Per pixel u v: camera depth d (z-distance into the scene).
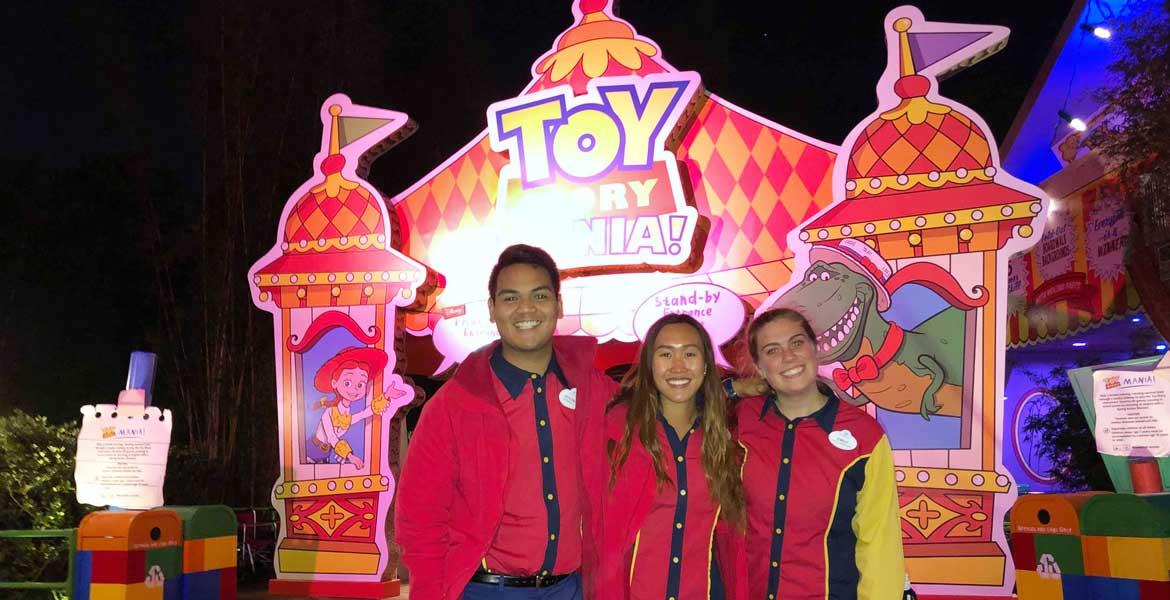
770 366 2.93
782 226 6.89
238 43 11.61
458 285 7.62
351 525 7.34
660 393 2.98
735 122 7.15
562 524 2.82
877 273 6.41
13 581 5.54
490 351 3.01
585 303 7.14
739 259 6.95
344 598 7.21
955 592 5.98
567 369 2.98
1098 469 7.90
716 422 2.88
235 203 11.55
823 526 2.80
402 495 2.82
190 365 12.17
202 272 11.67
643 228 6.94
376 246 7.61
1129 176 7.56
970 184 6.33
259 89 11.69
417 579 2.74
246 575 8.56
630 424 2.91
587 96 7.26
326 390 7.54
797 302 6.52
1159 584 3.83
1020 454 11.36
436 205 7.81
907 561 6.10
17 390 12.80
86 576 4.95
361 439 7.41
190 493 8.00
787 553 2.79
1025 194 6.21
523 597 2.76
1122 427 4.31
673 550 2.83
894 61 6.65
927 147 6.46
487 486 2.78
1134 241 7.27
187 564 5.30
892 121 6.57
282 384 7.64
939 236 6.34
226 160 11.55
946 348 6.22
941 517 6.09
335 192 7.79
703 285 6.86
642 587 2.83
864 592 2.73
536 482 2.82
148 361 5.53
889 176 6.50
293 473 7.51
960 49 6.51
